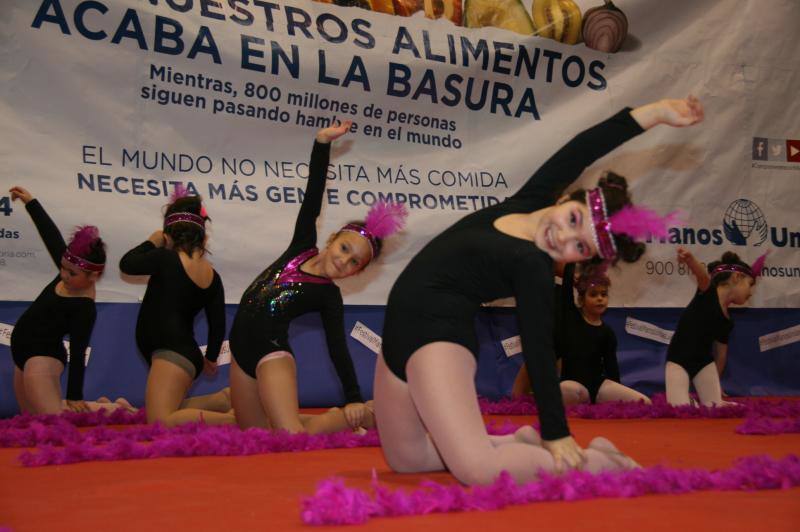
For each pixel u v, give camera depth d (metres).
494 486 2.37
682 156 8.70
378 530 1.98
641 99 8.64
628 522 2.06
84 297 5.85
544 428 2.63
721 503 2.35
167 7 7.02
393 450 2.98
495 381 7.87
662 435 4.70
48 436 4.24
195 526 2.08
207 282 5.42
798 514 2.17
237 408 4.65
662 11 8.78
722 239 8.79
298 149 7.42
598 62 8.52
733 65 8.98
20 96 6.54
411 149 7.79
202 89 7.10
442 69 7.93
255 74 7.28
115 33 6.83
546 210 2.73
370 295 7.53
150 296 5.20
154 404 4.92
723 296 6.74
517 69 8.20
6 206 6.41
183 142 7.03
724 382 8.70
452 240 2.79
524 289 2.60
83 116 6.71
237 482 2.90
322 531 2.00
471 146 8.01
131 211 6.79
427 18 7.94
